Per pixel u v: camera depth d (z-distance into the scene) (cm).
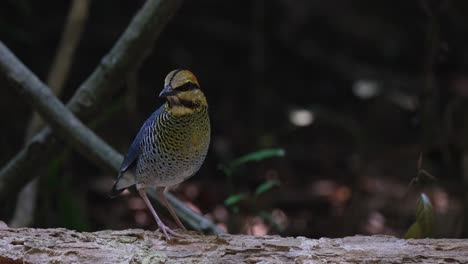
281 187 1434
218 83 1761
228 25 1802
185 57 1745
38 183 1170
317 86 1802
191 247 702
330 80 1817
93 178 1434
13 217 1157
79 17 1275
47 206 1200
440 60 1372
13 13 1581
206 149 754
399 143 1619
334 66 1809
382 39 1861
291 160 1546
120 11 1722
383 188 1439
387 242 713
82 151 975
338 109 1753
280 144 1602
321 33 1856
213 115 1678
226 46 1805
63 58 1270
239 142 1598
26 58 1608
